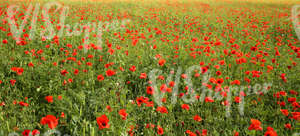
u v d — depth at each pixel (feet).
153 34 27.32
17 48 17.90
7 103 10.52
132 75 14.40
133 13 47.83
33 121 9.47
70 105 9.76
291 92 11.87
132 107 10.35
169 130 9.50
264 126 9.59
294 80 14.64
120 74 13.92
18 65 14.76
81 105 9.82
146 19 38.93
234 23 38.14
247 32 29.48
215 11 55.93
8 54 16.34
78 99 10.63
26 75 13.23
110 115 9.02
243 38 27.91
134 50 19.26
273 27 36.52
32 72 13.43
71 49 18.75
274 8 66.03
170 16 45.16
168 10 53.67
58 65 14.74
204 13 51.39
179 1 79.66
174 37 25.93
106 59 17.17
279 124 9.96
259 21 42.73
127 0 74.79
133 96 12.51
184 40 24.47
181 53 18.63
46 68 14.05
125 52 17.89
